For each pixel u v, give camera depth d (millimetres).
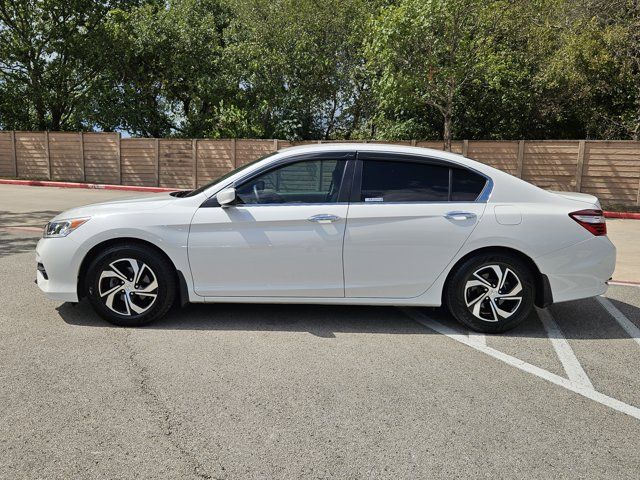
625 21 14820
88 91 23078
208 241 4523
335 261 4543
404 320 5016
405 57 13367
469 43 13594
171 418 3125
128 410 3203
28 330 4504
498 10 14109
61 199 15281
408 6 12656
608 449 2904
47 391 3418
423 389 3576
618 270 7543
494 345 4434
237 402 3336
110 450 2791
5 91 24000
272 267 4559
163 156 19609
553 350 4355
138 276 4578
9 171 21875
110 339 4344
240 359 4008
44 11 22797
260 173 4621
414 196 4605
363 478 2602
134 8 22656
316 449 2840
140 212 4562
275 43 20953
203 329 4637
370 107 22188
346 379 3703
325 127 23391
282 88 21641
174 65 21953
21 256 7332
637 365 4078
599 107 17219
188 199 4648
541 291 4625
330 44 21344
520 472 2676
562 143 14586
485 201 4594
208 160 19062
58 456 2729
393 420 3156
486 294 4617
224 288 4602
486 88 17172
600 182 14367
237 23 21984
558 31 15750
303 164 4633
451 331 4742
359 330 4715
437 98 15891
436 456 2799
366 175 4629
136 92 23062
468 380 3734
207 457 2748
